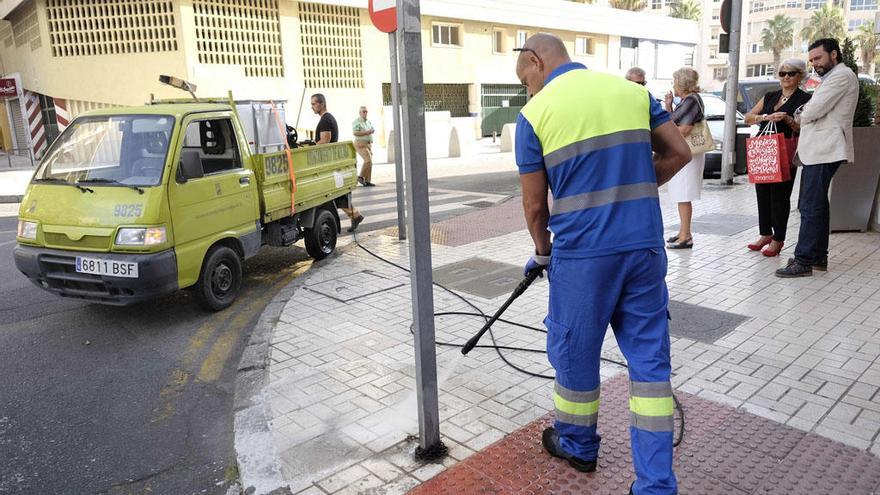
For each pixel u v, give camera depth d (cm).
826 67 542
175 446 358
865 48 6034
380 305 564
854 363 398
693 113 650
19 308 600
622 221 250
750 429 327
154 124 538
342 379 414
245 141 620
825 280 560
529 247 765
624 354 267
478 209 1090
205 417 391
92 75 2000
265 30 2100
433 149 2203
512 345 455
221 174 571
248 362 450
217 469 334
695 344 434
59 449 357
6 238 957
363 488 296
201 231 545
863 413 339
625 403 360
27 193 545
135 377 449
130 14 1925
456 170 1748
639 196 251
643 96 261
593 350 271
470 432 339
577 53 3478
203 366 466
